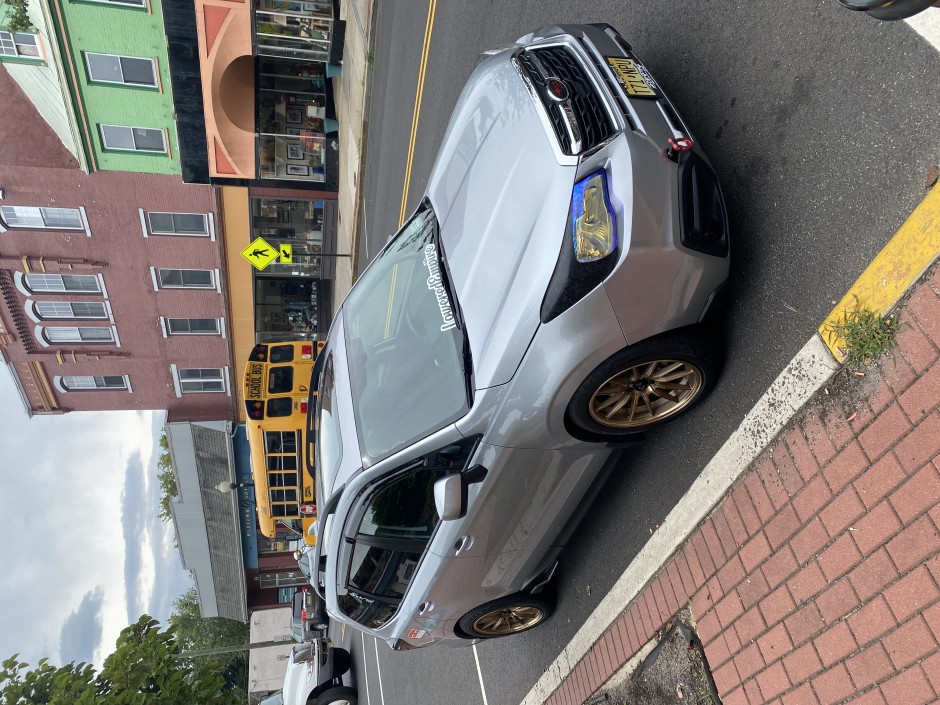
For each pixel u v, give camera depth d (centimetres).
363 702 1121
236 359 2052
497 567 439
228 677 4269
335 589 471
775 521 334
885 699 276
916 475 277
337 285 1809
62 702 641
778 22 351
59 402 2086
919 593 271
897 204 290
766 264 349
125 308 1891
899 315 288
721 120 384
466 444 359
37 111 1638
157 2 1390
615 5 495
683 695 374
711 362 342
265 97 1611
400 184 1122
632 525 437
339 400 446
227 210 1736
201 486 2434
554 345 321
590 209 314
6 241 1692
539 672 536
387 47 1206
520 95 372
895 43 294
